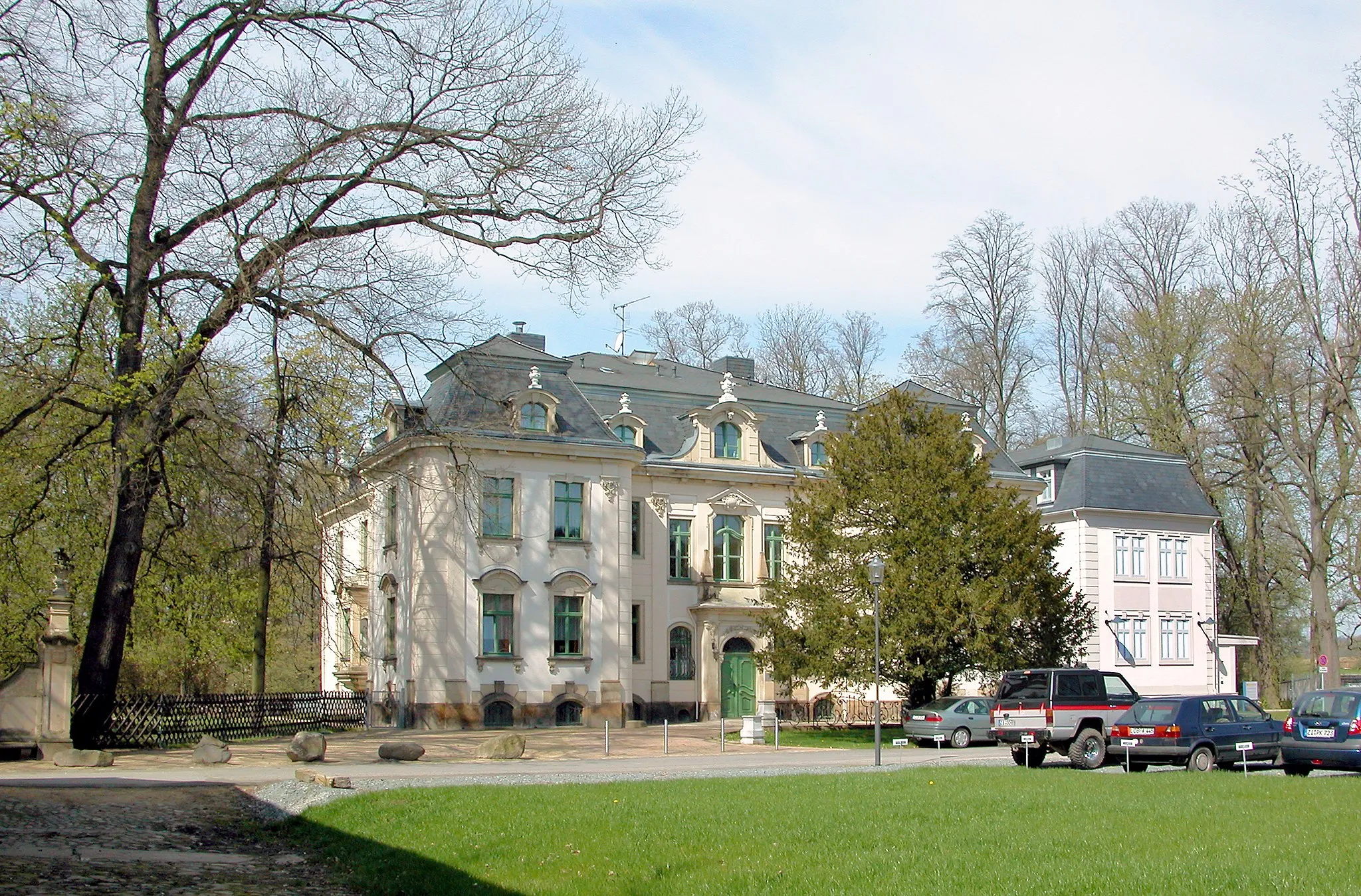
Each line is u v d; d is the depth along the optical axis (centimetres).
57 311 3359
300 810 1914
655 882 1301
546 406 4366
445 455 4184
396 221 3278
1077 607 4000
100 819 1831
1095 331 6656
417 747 2883
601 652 4359
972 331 6556
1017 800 1850
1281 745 2538
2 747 2669
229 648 4288
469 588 4178
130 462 2906
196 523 3353
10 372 2959
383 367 3097
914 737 3681
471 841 1557
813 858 1369
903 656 3628
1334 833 1500
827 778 2278
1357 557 5266
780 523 4809
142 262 2981
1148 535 5650
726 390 4891
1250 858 1319
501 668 4194
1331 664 5178
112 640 3061
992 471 5428
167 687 4856
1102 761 2784
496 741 2991
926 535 3700
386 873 1438
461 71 3209
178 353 2856
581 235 3347
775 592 4047
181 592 4072
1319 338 4959
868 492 3816
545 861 1424
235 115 3055
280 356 3012
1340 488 5238
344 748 3250
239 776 2398
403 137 3206
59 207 2791
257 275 2922
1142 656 5556
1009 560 3750
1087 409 6700
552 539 4331
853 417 4103
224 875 1470
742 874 1295
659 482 4706
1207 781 2167
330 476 3116
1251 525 6047
